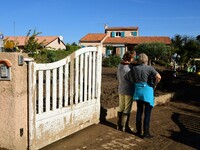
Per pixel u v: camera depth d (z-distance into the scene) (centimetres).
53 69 515
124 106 649
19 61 433
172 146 560
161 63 3675
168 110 928
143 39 5375
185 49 4178
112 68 2917
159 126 710
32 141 471
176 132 661
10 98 437
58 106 540
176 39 4897
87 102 641
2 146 449
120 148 532
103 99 921
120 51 5291
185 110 941
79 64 611
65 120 561
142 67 590
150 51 3966
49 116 511
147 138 602
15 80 432
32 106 465
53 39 5156
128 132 639
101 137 587
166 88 1280
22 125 453
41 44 970
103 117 731
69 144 530
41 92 489
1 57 435
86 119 642
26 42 936
